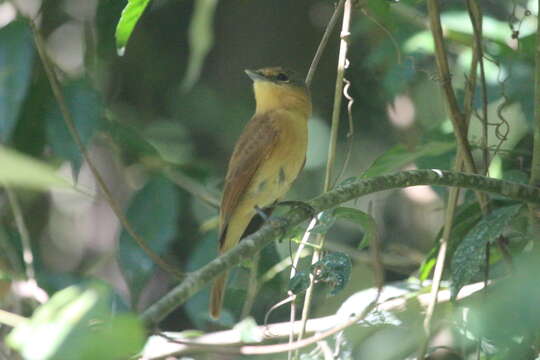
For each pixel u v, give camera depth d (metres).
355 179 7.95
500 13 12.89
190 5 13.70
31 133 9.48
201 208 11.31
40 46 8.25
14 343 4.09
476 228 7.40
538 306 4.95
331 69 13.97
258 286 9.58
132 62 13.32
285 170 9.81
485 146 8.39
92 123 8.64
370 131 13.59
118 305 8.31
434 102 12.92
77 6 12.82
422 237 13.60
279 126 9.70
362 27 11.70
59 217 13.27
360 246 7.93
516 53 10.36
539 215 7.71
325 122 13.77
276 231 6.81
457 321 8.13
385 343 9.89
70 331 4.05
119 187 13.35
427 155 9.74
